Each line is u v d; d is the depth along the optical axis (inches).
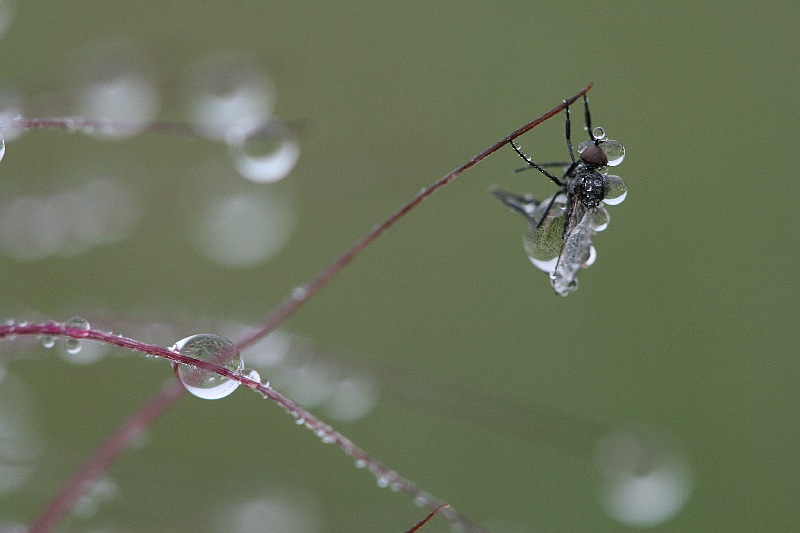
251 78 6.9
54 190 6.9
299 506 6.8
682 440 8.4
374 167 7.1
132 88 6.8
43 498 6.6
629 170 9.4
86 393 7.7
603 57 9.9
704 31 10.0
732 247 9.1
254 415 7.9
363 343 8.7
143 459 6.8
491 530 7.1
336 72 9.5
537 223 6.4
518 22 10.0
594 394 8.6
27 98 6.6
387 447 7.9
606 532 7.8
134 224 7.0
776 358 8.7
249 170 6.7
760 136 9.6
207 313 6.8
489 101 9.7
